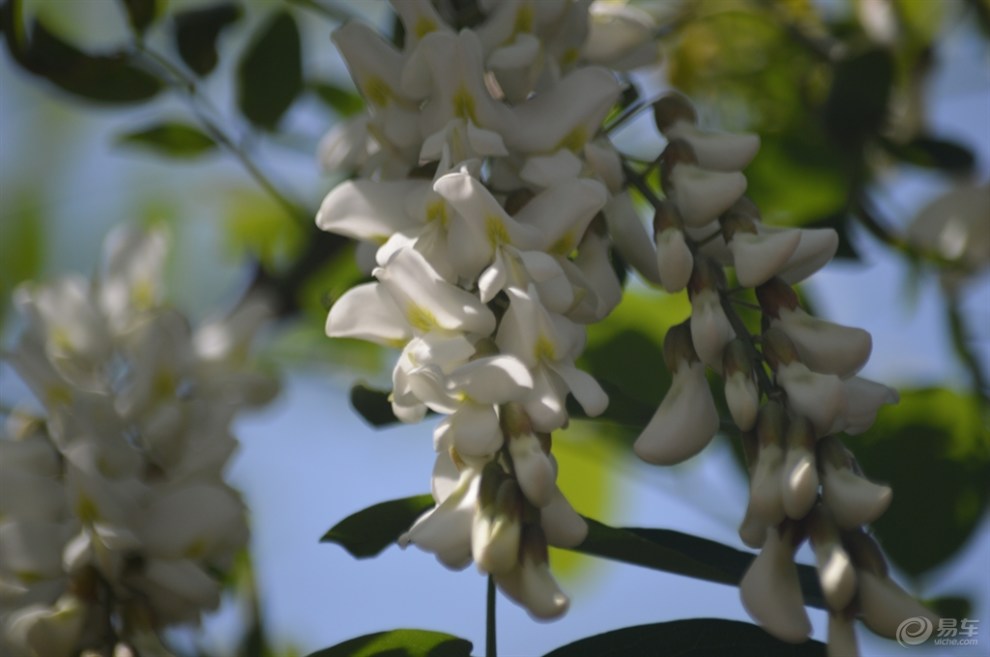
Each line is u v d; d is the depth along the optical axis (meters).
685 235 0.69
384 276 0.67
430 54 0.69
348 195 0.69
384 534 0.72
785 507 0.66
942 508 0.80
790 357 0.67
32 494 0.72
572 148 0.70
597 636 0.69
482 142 0.69
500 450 0.67
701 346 0.68
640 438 0.68
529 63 0.70
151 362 0.75
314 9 0.81
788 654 0.68
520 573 0.66
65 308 0.76
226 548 0.73
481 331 0.67
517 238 0.68
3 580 0.72
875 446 0.80
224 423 0.75
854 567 0.66
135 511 0.72
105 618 0.71
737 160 0.70
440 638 0.70
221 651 0.78
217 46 0.81
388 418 0.74
